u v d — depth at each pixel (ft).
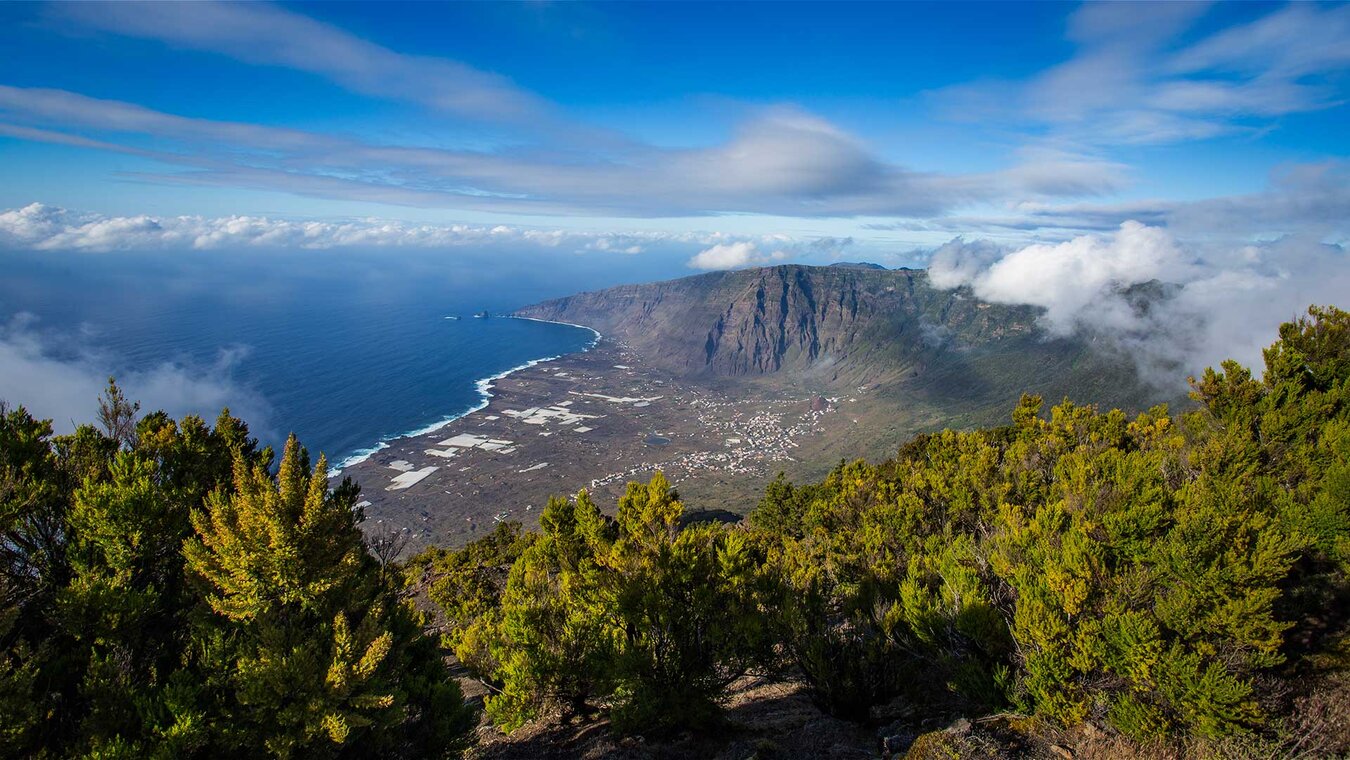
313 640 30.50
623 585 42.39
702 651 38.91
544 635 44.78
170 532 32.73
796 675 46.78
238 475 31.96
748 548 46.60
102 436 41.42
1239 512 39.45
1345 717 26.71
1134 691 29.40
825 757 31.76
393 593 41.68
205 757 27.89
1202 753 26.58
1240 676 28.99
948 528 71.26
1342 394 65.67
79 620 28.27
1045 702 30.04
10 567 30.66
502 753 39.91
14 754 24.94
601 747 37.45
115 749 24.52
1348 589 37.06
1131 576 32.65
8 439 34.68
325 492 32.01
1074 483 59.26
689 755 35.50
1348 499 39.73
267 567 30.55
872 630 46.06
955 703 36.45
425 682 39.34
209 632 30.94
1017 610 33.35
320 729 28.25
